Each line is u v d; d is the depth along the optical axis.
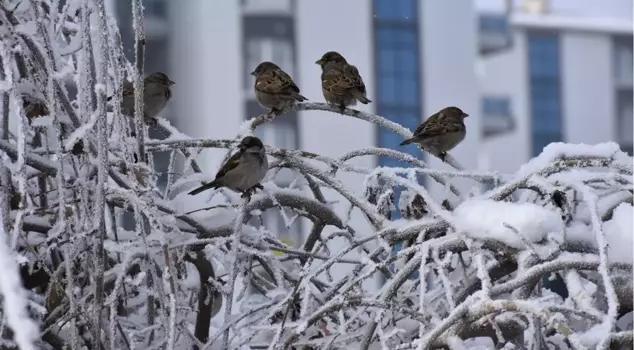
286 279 11.95
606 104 105.75
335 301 9.16
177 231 10.93
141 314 12.76
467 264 11.66
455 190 11.88
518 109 104.44
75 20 12.02
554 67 105.81
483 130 102.25
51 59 9.82
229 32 64.88
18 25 9.96
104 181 9.44
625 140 106.56
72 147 10.17
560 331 7.70
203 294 11.58
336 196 33.72
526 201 10.94
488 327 9.28
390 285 9.31
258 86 12.87
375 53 67.25
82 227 10.08
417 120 67.50
